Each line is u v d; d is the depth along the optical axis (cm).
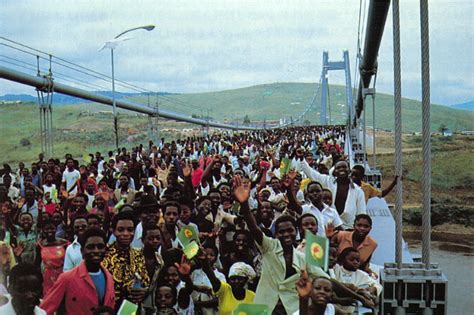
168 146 3281
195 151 3462
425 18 791
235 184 751
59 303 665
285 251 743
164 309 712
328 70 12900
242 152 3238
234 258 855
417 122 17162
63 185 1672
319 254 570
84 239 671
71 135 6794
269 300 740
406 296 748
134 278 732
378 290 755
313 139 4609
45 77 3098
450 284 2977
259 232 745
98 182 1727
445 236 5009
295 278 736
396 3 894
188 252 730
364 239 863
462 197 5666
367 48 2558
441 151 7325
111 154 2786
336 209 1087
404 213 5212
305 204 1064
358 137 4278
